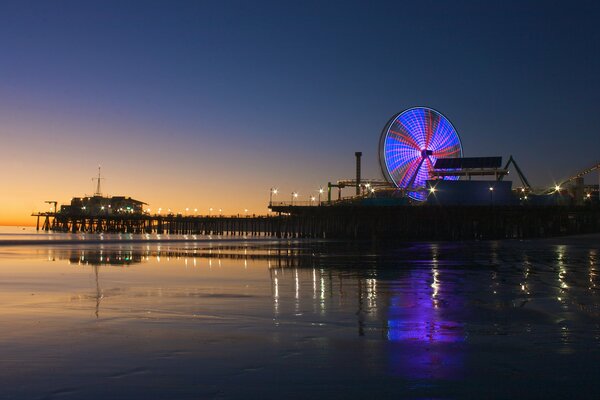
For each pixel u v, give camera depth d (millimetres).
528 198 95250
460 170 94125
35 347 9281
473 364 8250
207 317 12562
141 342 9742
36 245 62719
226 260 36469
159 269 28062
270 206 97625
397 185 94875
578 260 35688
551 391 6984
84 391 6898
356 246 64375
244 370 7891
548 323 11805
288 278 23031
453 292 17734
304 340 9984
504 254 44156
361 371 7859
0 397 6648
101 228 168375
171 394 6801
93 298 15953
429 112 96375
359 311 13586
